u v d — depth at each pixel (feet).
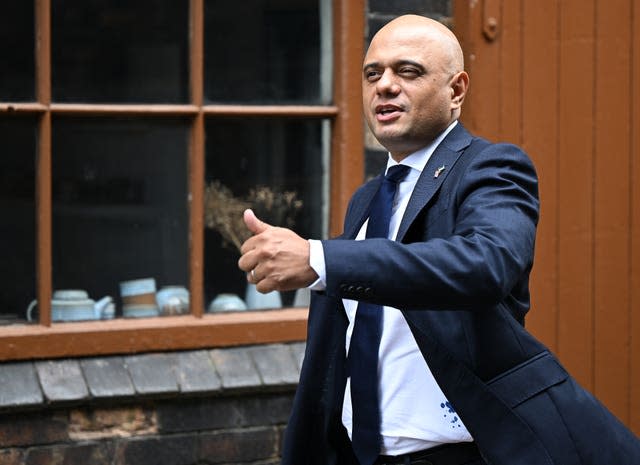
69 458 17.48
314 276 10.30
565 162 21.67
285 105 19.45
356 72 19.66
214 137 19.02
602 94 21.88
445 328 11.64
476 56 20.74
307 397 13.07
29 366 17.38
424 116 12.26
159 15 18.53
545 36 21.35
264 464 18.83
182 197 18.83
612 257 22.13
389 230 12.62
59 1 17.85
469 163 11.87
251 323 18.88
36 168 17.74
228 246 19.16
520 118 21.22
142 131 18.49
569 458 11.62
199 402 18.37
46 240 17.69
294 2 19.47
